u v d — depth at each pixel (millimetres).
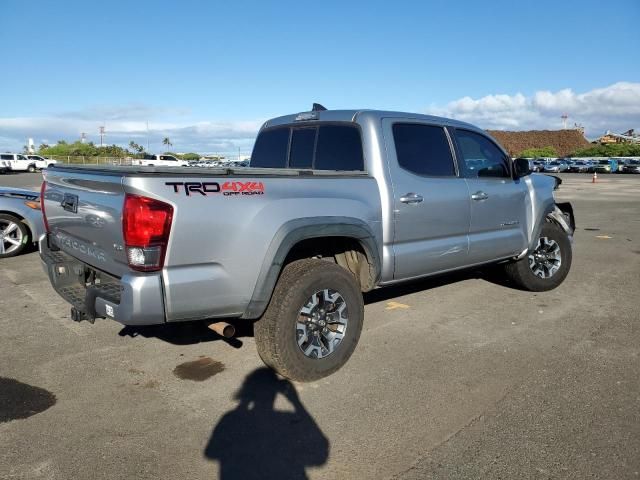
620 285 6688
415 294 6184
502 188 5453
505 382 3848
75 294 3824
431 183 4695
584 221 13820
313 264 3855
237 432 3186
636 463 2855
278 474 2783
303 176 3828
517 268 6078
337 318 3988
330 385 3812
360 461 2895
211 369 4078
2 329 4902
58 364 4137
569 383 3826
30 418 3316
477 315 5418
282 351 3674
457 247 4973
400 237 4469
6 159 50969
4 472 2762
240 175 3496
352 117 4566
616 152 84500
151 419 3326
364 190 4191
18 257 8148
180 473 2785
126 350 4430
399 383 3840
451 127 5090
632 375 3961
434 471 2797
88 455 2930
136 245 3117
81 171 3637
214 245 3338
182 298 3262
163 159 52125
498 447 3014
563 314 5465
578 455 2930
